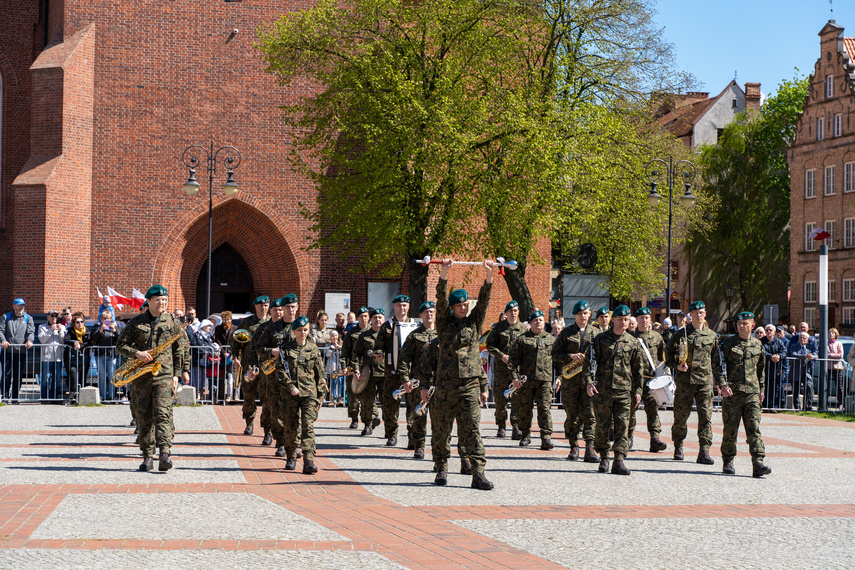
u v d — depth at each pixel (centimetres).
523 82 2758
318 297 3153
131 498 862
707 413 1232
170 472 1031
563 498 921
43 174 2859
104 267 2991
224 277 3228
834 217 5181
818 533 769
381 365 1416
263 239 3153
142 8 3041
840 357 2280
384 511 827
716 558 668
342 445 1329
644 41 3030
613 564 642
